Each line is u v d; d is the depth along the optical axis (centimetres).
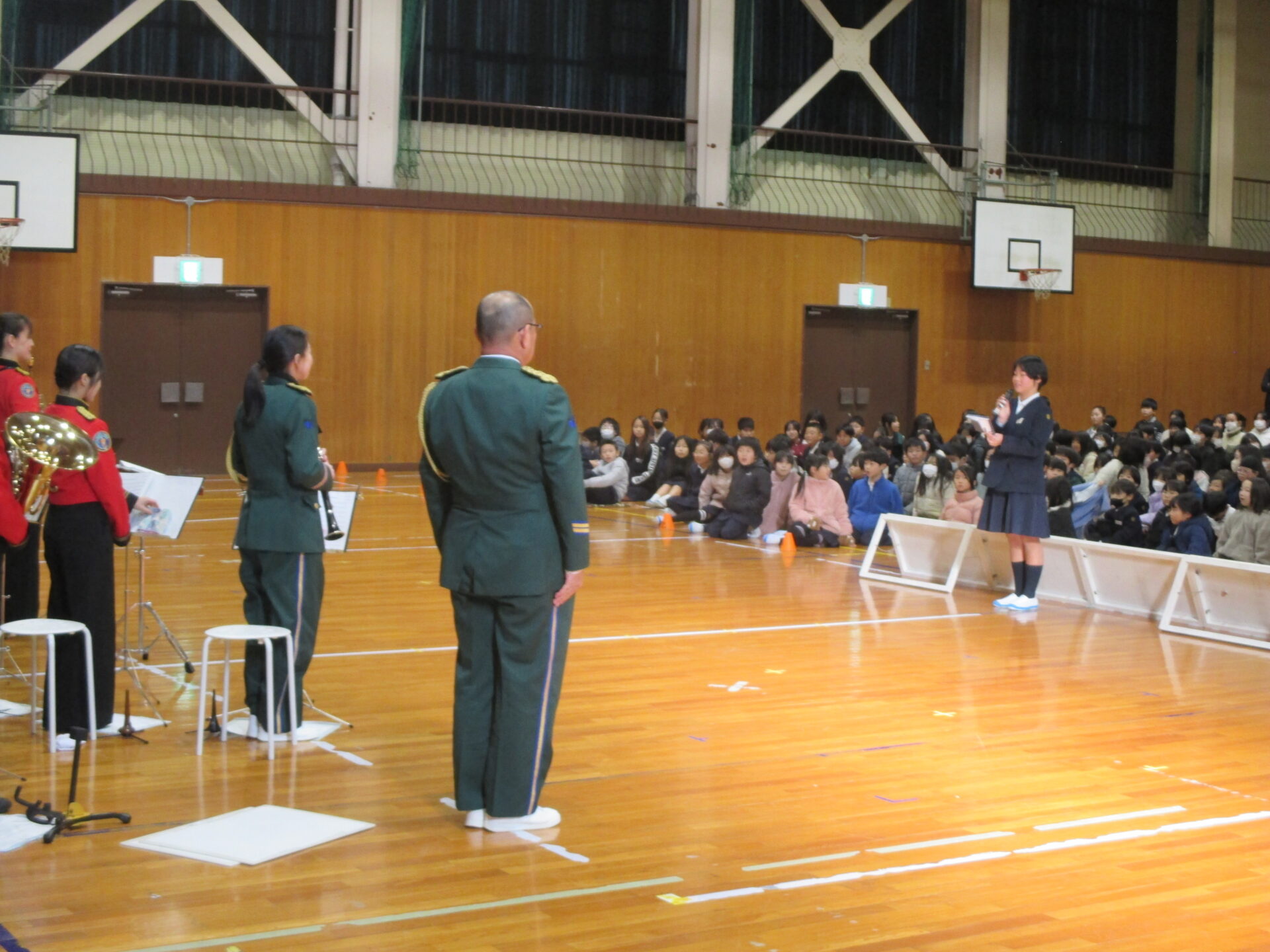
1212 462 1256
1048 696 580
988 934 316
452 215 1636
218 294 1568
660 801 418
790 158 1825
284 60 1614
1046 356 1905
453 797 416
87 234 1504
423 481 388
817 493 1108
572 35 1727
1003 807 420
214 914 316
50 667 448
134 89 1562
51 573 480
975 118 1855
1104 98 1955
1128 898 342
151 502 507
